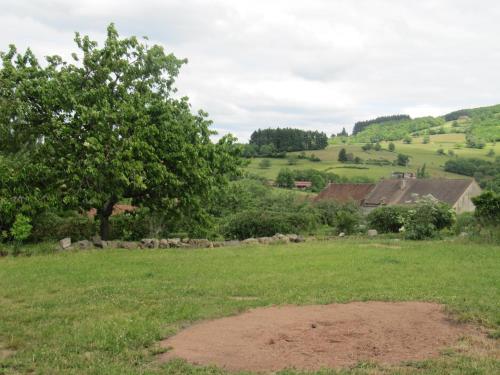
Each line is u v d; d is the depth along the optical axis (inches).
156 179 710.5
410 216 871.7
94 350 260.1
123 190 722.8
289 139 4394.7
